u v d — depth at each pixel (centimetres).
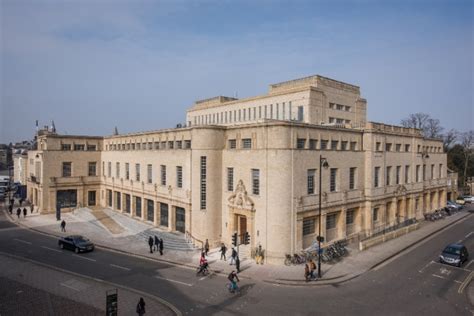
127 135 5041
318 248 2795
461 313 1967
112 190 5366
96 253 3241
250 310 1983
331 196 3331
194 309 1994
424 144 5156
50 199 5291
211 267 2789
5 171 13862
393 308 2025
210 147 3375
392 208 4225
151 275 2605
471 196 7094
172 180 3956
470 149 9006
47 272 2669
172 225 3969
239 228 3350
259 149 3042
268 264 2875
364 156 3809
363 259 2975
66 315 1905
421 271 2711
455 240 3778
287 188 2911
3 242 3650
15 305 2044
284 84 4956
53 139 5359
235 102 5388
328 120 4700
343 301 2122
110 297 1741
